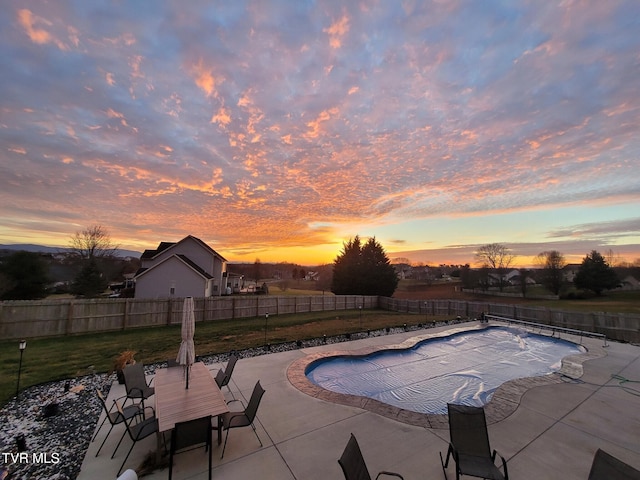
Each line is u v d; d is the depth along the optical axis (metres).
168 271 26.55
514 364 11.08
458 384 9.23
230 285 46.72
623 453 4.61
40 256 29.39
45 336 13.03
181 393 4.63
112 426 4.88
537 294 45.72
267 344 11.38
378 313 23.62
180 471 4.01
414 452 4.53
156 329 15.31
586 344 12.44
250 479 3.85
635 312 27.34
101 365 9.15
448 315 22.22
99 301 14.48
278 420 5.54
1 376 8.08
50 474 3.98
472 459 3.89
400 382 9.19
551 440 4.95
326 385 8.91
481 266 53.12
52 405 5.71
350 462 2.91
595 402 6.53
